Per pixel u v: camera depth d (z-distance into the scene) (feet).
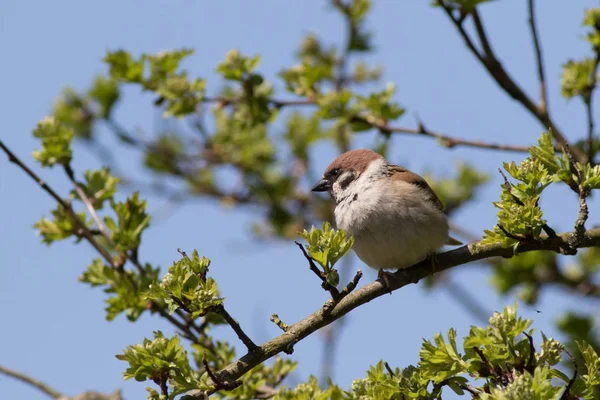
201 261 25.09
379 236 35.01
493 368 22.91
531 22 39.29
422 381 24.04
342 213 36.29
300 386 27.04
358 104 43.21
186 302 24.98
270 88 44.65
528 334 22.71
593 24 37.91
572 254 27.94
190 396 25.41
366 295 30.17
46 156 37.83
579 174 27.35
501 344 22.74
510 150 40.73
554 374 22.85
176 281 24.75
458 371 23.30
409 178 36.11
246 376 32.89
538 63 39.55
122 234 36.24
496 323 22.90
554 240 27.96
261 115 43.96
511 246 28.14
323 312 26.89
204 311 25.02
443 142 41.70
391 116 42.57
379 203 35.01
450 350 23.57
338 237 26.07
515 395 20.88
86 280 35.65
